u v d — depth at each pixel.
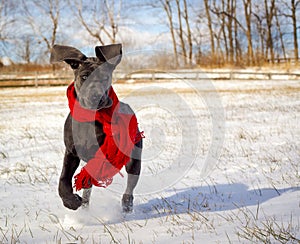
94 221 4.10
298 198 4.52
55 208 4.55
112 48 3.84
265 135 9.12
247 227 3.57
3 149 8.42
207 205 4.53
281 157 6.86
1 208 4.59
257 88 23.22
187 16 43.97
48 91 24.83
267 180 5.50
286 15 46.84
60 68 39.81
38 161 7.22
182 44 44.25
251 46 44.50
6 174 6.32
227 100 17.27
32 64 43.22
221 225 3.77
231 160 6.82
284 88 22.69
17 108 16.45
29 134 9.87
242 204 4.50
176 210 4.40
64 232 3.74
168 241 3.38
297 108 13.84
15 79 28.48
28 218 4.22
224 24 48.03
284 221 3.68
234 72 30.53
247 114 12.76
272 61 43.00
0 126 11.61
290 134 9.12
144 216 4.24
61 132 10.41
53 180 5.88
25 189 5.42
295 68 36.88
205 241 3.31
